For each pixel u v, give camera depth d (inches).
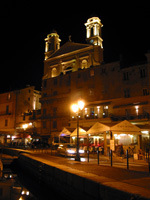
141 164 680.4
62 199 443.5
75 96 1887.3
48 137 2003.0
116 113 1603.1
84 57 1958.7
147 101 1481.3
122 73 1660.9
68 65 2078.0
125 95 1612.9
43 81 2201.0
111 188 285.3
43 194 531.2
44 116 2097.7
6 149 1432.1
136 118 1478.8
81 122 1752.0
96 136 1294.3
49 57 2229.3
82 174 394.0
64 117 1936.5
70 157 968.9
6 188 588.7
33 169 697.0
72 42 2087.8
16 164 1013.8
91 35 2028.8
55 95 2038.6
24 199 479.5
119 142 1325.0
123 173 432.1
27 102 2588.6
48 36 2378.2
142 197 235.9
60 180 463.2
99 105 1683.1
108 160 800.9
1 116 2573.8
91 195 332.8
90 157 931.3
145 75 1550.2
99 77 1771.7
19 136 1758.1
